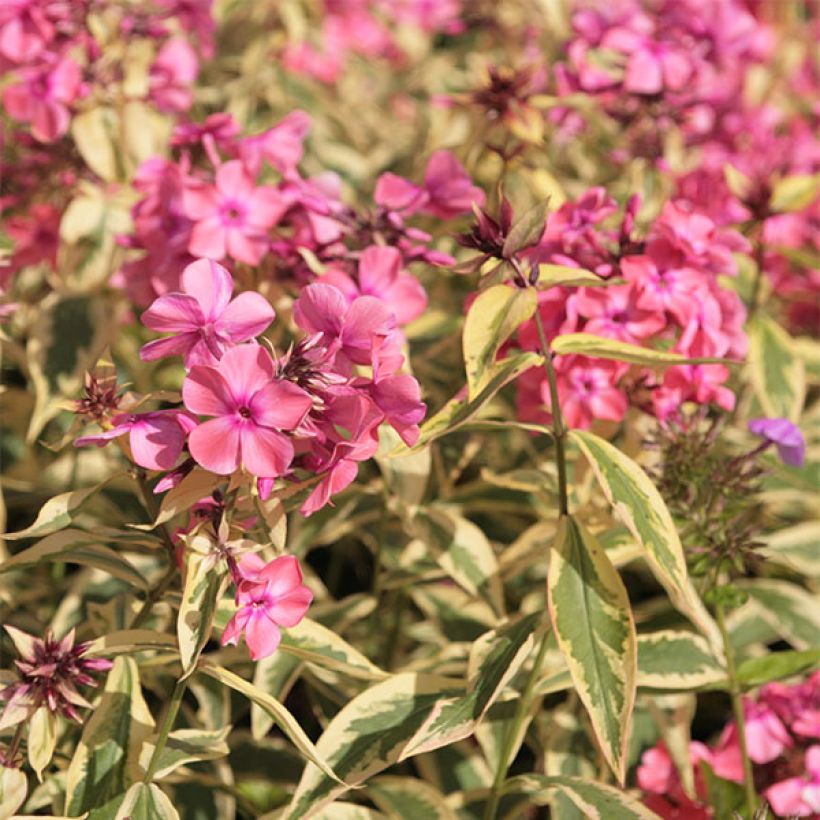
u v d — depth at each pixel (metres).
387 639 0.96
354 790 0.84
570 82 1.01
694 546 0.84
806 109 1.37
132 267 0.86
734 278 1.00
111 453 0.95
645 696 0.88
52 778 0.81
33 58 0.93
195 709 0.92
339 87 1.33
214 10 1.19
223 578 0.74
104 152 0.95
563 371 0.82
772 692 0.90
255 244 0.85
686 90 1.03
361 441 0.73
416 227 0.97
